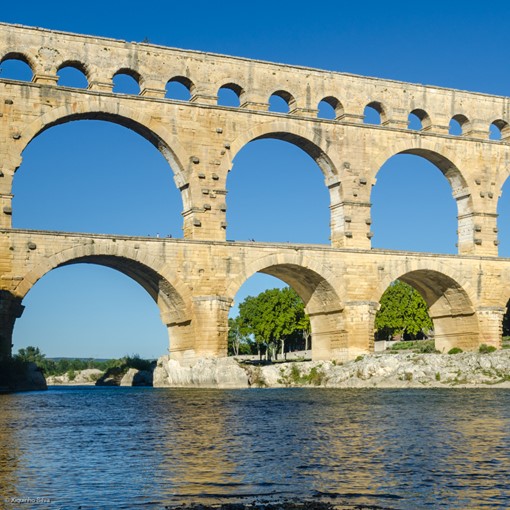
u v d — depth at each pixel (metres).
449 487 24.11
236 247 80.75
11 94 74.12
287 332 155.88
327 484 24.59
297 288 90.44
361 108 88.62
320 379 81.50
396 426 39.59
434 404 53.47
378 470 26.78
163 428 39.59
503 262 93.81
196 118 81.00
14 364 84.69
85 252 74.44
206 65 82.06
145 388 89.25
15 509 21.41
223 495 23.12
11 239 72.00
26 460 29.03
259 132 83.31
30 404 58.50
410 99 91.38
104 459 29.20
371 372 79.38
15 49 74.75
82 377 161.62
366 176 87.81
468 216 94.00
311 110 86.19
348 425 40.28
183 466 27.66
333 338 87.88
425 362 79.06
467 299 92.19
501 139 98.06
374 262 87.00
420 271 91.06
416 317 145.50
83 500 22.50
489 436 35.12
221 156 81.50
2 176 73.06
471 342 93.19
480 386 73.12
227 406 54.06
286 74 85.62
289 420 43.22
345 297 85.44
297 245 83.62
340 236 86.81
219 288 79.75
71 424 42.03
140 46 79.62
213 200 80.88
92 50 77.69
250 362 150.88
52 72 75.81
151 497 22.86
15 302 71.81
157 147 81.12
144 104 78.94
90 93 76.62
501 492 23.45
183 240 78.50
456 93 94.25
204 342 78.94
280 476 25.81
